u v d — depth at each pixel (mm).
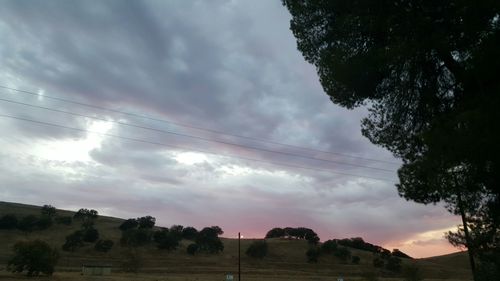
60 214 176750
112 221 183500
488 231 19469
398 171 22938
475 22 16156
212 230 176000
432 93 20094
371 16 18703
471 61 16641
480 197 18938
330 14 21375
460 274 143750
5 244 131375
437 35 17141
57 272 92250
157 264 128750
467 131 15727
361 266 151000
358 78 20078
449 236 21828
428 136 17391
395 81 20500
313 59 23000
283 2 23484
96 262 124875
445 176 18219
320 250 167625
